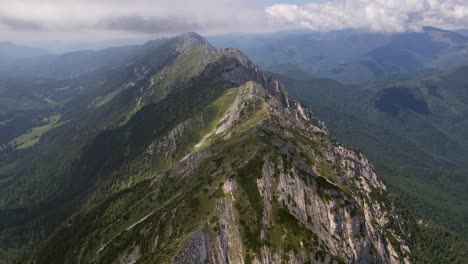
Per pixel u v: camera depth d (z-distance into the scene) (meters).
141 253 152.00
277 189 159.00
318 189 169.88
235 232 140.38
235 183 154.75
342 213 169.25
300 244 139.25
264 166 164.38
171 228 148.50
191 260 127.12
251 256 135.25
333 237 161.75
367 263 170.62
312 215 161.38
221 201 147.50
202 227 136.88
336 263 138.88
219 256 134.25
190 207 149.75
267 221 146.00
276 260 135.62
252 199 150.88
